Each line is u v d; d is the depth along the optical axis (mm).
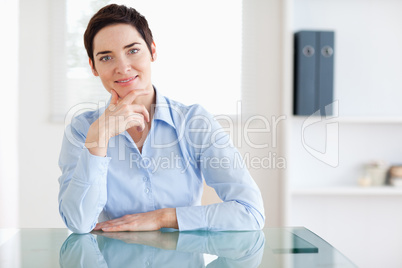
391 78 2760
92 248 853
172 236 982
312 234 989
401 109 2766
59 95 2689
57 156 2703
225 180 1271
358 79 2748
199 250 832
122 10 1207
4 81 2535
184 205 1326
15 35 2596
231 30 2764
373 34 2736
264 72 2766
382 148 2768
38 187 2699
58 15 2672
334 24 2717
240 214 1124
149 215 1106
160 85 2754
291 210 2773
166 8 2736
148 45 1249
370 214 2793
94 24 1200
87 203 1099
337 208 2783
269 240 922
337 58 2734
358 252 2801
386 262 2812
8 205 2588
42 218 2705
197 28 2756
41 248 853
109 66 1226
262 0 2742
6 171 2576
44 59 2676
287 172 2590
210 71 2768
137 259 771
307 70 2500
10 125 2588
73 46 2688
